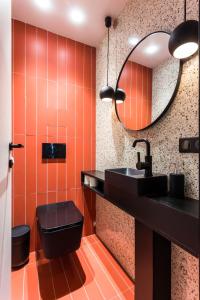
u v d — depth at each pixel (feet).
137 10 4.33
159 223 2.61
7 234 2.88
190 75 2.97
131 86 4.49
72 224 4.24
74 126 6.19
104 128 6.02
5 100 2.62
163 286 3.22
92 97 6.55
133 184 3.09
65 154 6.02
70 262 5.10
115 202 3.82
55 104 5.85
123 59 4.92
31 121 5.49
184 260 3.05
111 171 4.05
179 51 2.81
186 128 3.04
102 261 5.16
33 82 5.50
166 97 3.41
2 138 2.38
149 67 3.88
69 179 6.12
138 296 3.53
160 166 3.62
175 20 3.25
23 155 5.40
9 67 2.98
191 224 2.12
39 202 5.64
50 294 4.00
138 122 4.23
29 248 5.20
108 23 5.24
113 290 4.14
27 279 4.42
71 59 6.12
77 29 5.68
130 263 4.55
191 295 2.93
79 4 4.74
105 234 5.92
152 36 3.80
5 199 2.65
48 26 5.55
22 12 5.00
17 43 5.27
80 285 4.27
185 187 3.04
